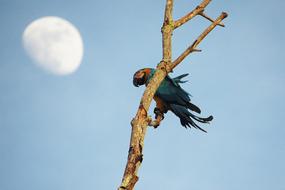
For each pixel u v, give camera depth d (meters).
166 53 10.55
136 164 8.49
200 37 10.29
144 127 9.05
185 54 10.20
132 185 8.29
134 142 8.78
